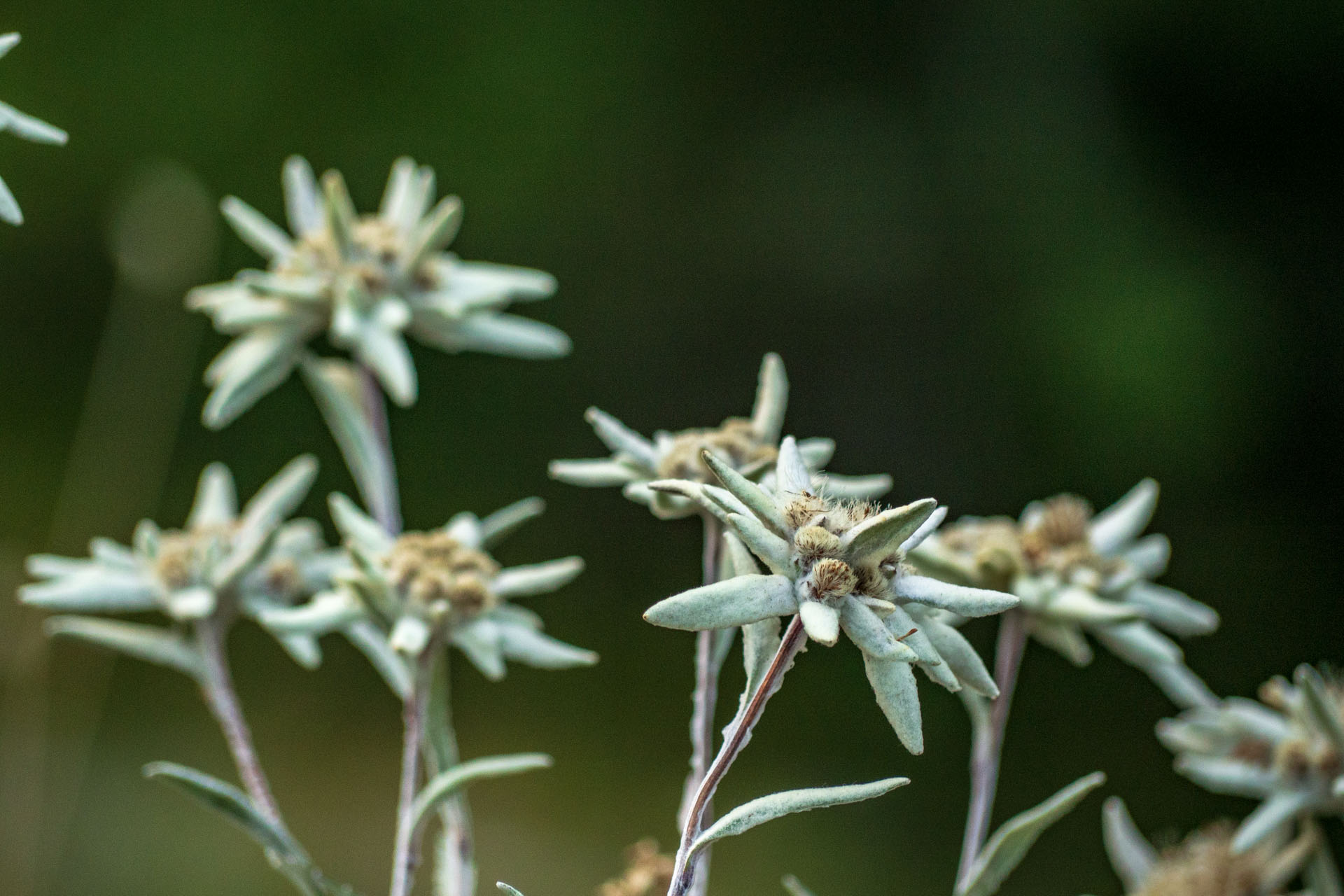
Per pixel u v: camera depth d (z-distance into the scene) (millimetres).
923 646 864
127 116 2398
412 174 1049
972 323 2344
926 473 2330
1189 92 2320
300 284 1017
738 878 1991
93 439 1864
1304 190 2262
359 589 932
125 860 1977
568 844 2033
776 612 858
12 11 2400
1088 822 2037
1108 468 2219
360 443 1015
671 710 2205
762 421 948
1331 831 1697
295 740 2213
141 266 1668
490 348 1044
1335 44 2230
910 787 2113
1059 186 2336
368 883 1990
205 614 962
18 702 1547
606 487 2359
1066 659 2119
